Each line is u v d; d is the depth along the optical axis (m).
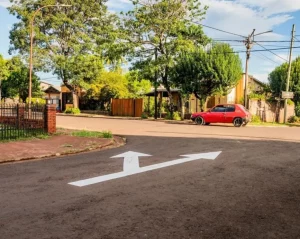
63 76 39.25
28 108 14.84
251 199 5.19
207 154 9.45
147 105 34.28
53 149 10.24
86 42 39.16
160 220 4.25
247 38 26.41
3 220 4.23
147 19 27.75
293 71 31.30
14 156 8.91
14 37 37.03
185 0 27.59
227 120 22.23
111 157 9.02
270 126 24.56
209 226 4.06
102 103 42.62
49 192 5.52
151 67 27.92
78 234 3.79
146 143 12.29
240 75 27.64
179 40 26.91
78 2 38.91
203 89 27.92
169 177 6.62
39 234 3.80
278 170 7.36
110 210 4.62
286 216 4.44
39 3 37.09
